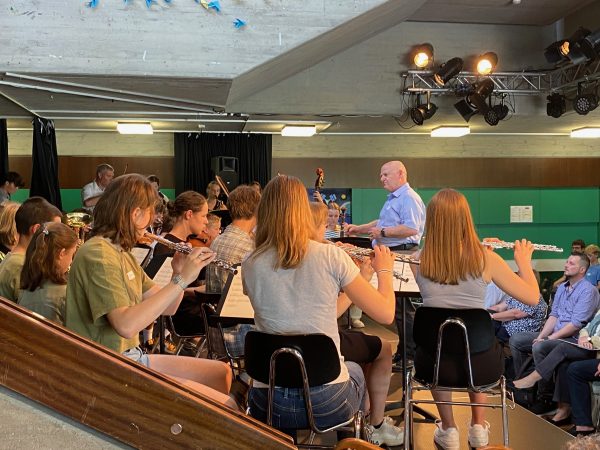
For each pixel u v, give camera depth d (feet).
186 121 25.32
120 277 6.82
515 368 17.52
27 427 2.18
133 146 29.99
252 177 30.22
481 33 25.03
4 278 9.22
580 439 4.04
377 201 31.37
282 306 7.09
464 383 9.33
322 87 24.11
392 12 19.40
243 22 15.39
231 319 8.82
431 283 9.64
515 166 32.40
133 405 2.32
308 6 15.62
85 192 24.52
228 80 15.61
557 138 32.63
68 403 2.22
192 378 7.96
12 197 28.84
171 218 15.83
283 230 7.08
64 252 8.05
